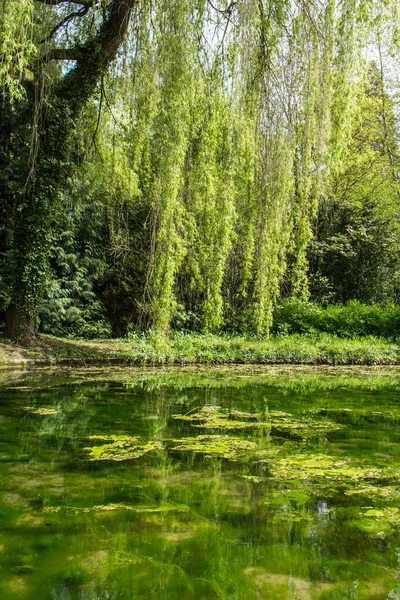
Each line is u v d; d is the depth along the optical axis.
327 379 7.54
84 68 7.71
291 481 2.49
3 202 9.96
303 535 1.85
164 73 5.10
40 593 1.42
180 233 7.14
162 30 5.21
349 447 3.20
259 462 2.79
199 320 11.48
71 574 1.54
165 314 5.72
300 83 5.14
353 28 4.99
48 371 7.37
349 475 2.57
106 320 12.64
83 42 7.77
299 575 1.54
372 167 15.32
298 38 5.11
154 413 4.23
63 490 2.29
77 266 12.11
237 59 5.26
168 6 5.13
